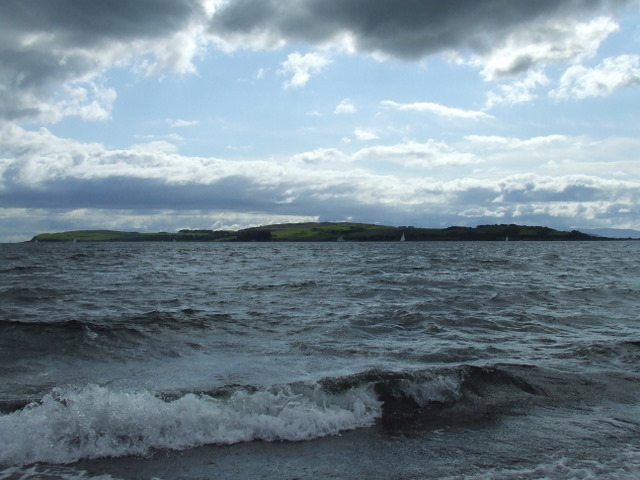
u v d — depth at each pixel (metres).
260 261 56.34
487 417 8.52
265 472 6.46
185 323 15.34
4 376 9.91
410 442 7.50
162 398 8.34
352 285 27.45
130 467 6.51
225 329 14.84
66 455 6.72
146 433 7.27
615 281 31.88
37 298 21.59
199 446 7.16
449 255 71.94
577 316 17.72
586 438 7.70
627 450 7.26
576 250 100.19
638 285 29.03
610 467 6.69
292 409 8.17
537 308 19.59
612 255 76.31
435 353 11.99
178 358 11.55
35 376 10.00
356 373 9.62
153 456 6.82
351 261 55.19
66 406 7.69
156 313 16.84
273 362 11.17
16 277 32.81
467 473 6.49
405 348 12.54
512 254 76.56
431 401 9.03
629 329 15.61
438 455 7.05
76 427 7.19
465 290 25.25
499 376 10.03
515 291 24.91
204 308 19.09
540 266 46.91
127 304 20.11
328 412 8.25
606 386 9.99
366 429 7.96
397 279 31.27
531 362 11.30
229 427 7.61
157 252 91.06
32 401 7.97
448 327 15.33
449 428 8.05
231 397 8.30
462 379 9.73
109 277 33.44
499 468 6.64
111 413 7.51
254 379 9.77
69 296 22.48
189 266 47.09
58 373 10.23
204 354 11.92
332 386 8.94
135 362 11.16
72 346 12.26
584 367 11.10
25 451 6.71
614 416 8.65
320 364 10.98
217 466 6.60
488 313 18.03
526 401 9.22
